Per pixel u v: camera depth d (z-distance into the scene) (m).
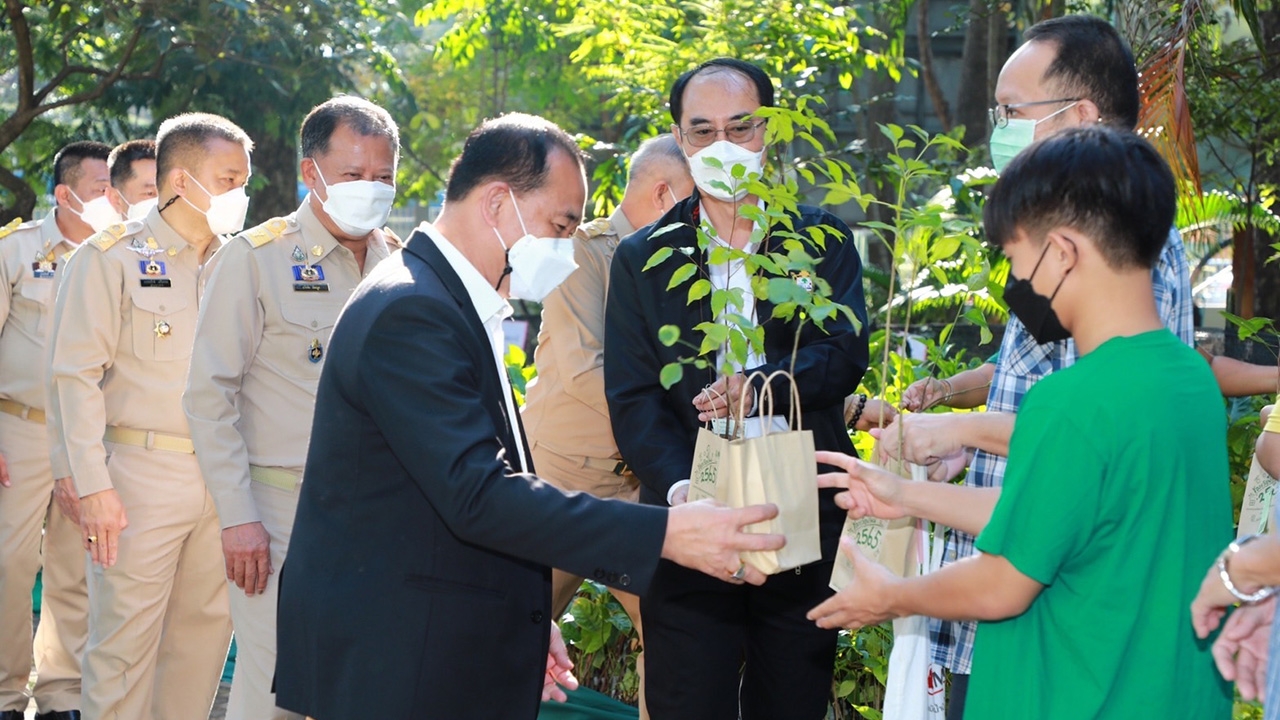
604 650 4.61
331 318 3.71
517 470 2.59
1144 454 1.91
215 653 4.15
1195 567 1.99
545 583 2.63
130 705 3.92
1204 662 2.05
